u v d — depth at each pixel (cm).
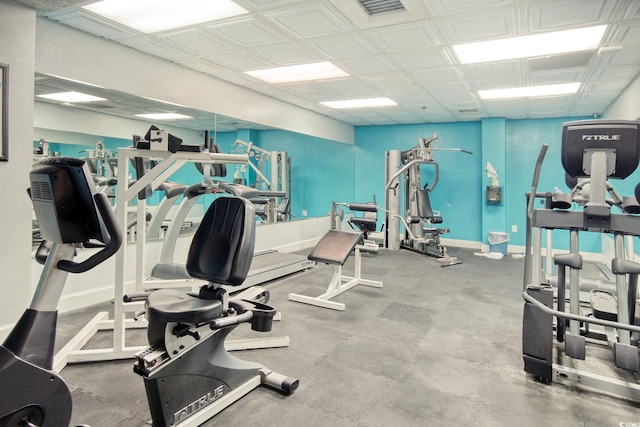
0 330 248
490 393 214
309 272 496
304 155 680
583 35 310
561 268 268
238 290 395
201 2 264
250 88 508
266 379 216
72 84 323
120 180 243
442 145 737
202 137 489
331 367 241
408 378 229
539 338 225
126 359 245
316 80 464
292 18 289
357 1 263
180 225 346
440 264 550
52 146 323
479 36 316
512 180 682
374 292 408
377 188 803
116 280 242
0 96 243
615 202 248
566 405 202
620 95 488
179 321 170
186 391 177
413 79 450
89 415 188
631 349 204
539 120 663
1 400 123
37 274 302
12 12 247
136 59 364
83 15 288
